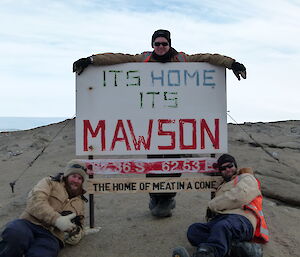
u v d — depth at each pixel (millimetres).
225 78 3482
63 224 2701
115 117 3432
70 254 2988
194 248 3055
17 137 9344
